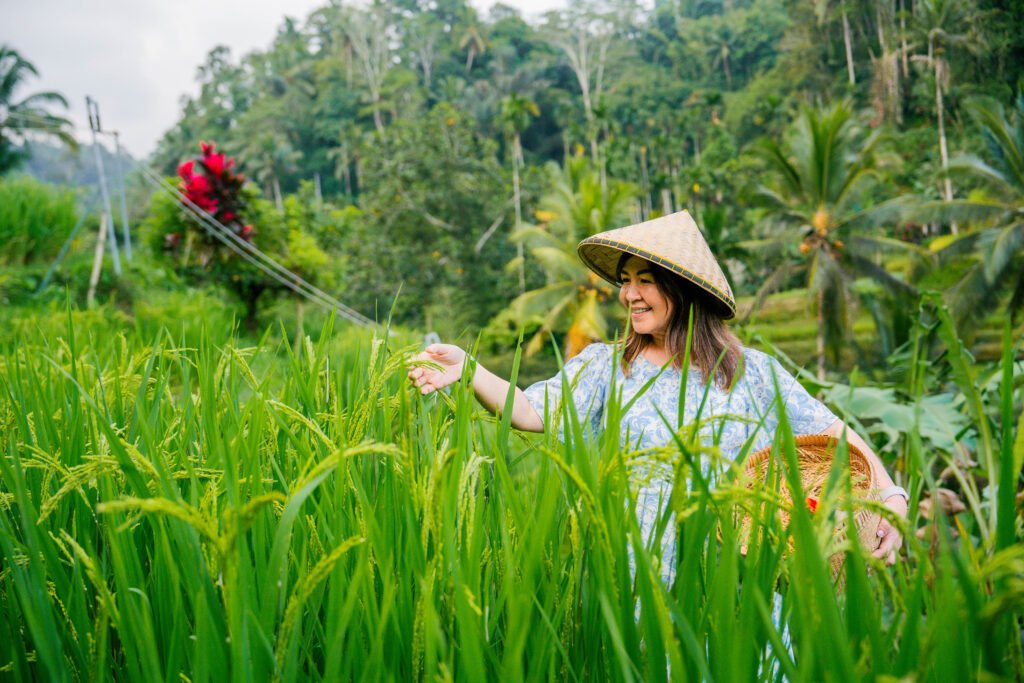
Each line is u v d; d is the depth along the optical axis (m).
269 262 15.98
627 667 0.72
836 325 23.70
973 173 23.03
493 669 0.87
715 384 1.85
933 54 38.78
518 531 0.97
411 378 1.39
